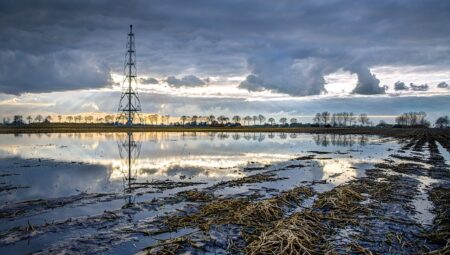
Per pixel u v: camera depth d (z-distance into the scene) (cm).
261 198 2116
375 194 2208
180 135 10425
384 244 1384
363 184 2552
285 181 2703
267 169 3328
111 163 3697
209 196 2072
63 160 3888
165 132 12738
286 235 1339
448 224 1611
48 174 2930
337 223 1614
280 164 3719
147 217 1678
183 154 4691
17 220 1612
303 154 4850
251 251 1262
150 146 6044
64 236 1402
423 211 1858
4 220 1609
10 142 6619
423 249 1337
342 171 3250
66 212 1755
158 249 1263
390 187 2427
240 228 1503
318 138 9588
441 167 3488
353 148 6003
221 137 9456
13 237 1377
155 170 3228
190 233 1438
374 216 1731
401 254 1294
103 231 1465
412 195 2220
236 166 3528
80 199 2030
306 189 2275
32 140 7269
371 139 9138
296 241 1297
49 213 1731
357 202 2017
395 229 1552
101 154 4622
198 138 8794
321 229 1516
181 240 1338
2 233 1415
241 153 4900
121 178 2786
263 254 1246
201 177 2859
